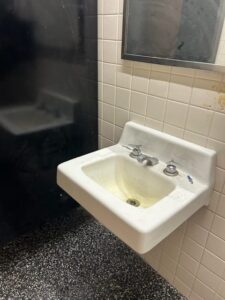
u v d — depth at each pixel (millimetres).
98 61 1232
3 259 1381
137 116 1133
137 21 957
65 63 1127
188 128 945
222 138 855
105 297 1221
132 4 949
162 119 1027
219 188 918
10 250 1437
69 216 1698
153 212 729
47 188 1334
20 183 1204
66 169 945
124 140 1170
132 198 1074
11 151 1104
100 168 1059
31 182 1247
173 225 763
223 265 1003
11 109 1029
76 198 903
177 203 781
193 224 1057
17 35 939
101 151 1105
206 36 780
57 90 1149
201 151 896
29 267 1347
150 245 700
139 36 972
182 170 967
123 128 1227
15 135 1087
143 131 1082
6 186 1159
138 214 716
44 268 1347
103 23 1123
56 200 1417
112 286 1273
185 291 1220
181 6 812
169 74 939
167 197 811
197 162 913
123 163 1098
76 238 1541
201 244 1057
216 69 786
